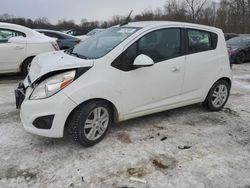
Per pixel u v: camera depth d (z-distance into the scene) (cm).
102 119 365
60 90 323
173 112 496
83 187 281
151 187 284
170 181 294
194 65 444
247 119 479
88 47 417
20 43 685
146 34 389
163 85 411
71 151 346
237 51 1198
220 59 483
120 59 362
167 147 365
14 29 696
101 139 372
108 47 378
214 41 476
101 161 327
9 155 333
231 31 4019
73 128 341
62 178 294
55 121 323
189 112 500
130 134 399
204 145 376
